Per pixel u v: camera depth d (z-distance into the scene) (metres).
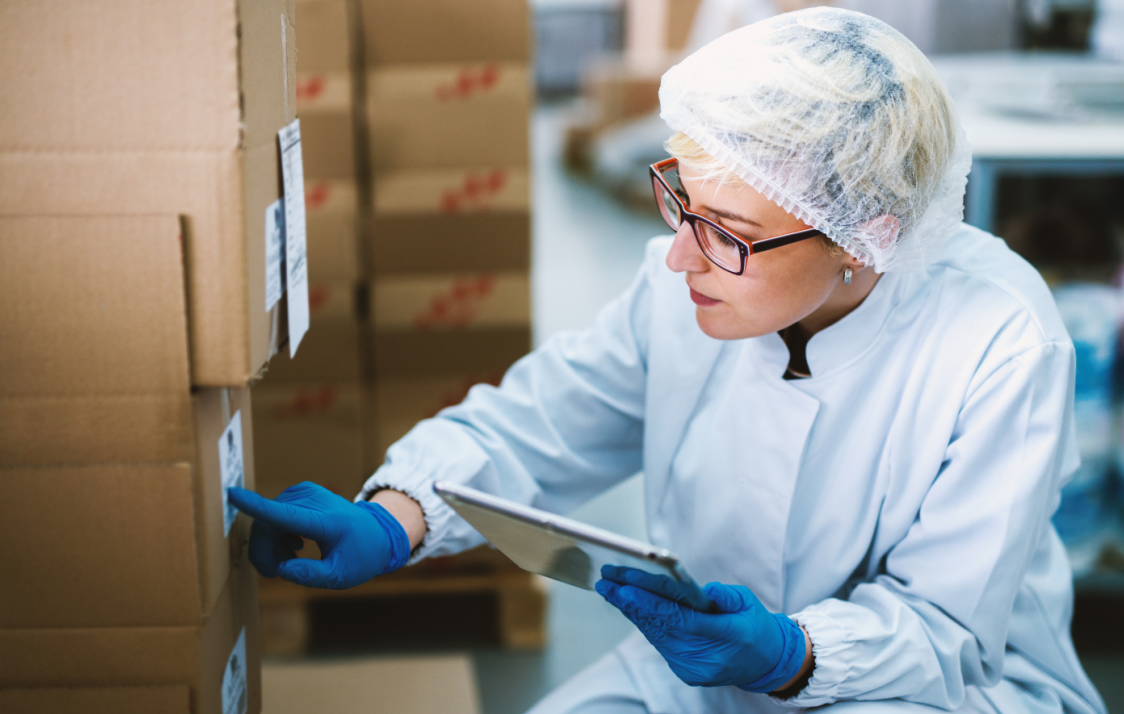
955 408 0.97
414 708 1.69
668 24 6.46
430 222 1.85
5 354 0.72
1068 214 2.57
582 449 1.20
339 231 1.80
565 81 9.62
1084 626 2.08
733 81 0.88
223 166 0.70
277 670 1.80
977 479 0.95
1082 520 2.03
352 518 0.92
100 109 0.69
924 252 0.96
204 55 0.68
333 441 1.91
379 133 1.81
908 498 1.00
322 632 2.08
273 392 1.87
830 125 0.86
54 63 0.68
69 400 0.73
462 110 1.82
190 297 0.72
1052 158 1.75
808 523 1.04
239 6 0.68
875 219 0.90
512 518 0.77
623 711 1.11
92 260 0.71
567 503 1.23
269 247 0.78
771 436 1.03
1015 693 1.03
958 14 2.77
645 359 1.18
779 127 0.86
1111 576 1.89
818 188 0.87
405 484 1.02
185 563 0.77
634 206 6.06
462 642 2.06
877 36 0.92
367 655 2.00
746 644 0.85
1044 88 2.04
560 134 7.65
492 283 1.90
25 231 0.70
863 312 0.99
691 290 0.96
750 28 0.94
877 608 0.97
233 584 0.88
